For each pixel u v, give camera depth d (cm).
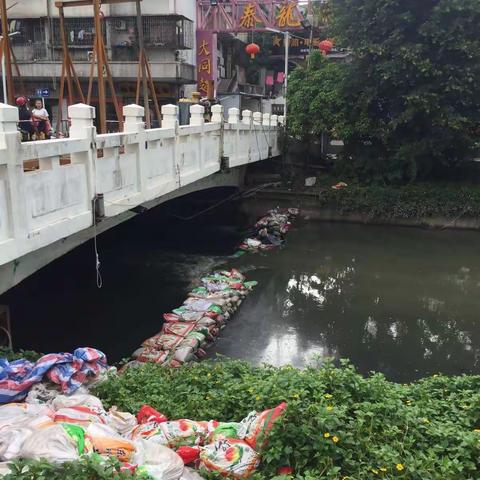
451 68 1847
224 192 2238
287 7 2472
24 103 1194
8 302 1265
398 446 502
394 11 1902
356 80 2052
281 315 1206
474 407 576
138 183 941
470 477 469
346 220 2169
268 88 3866
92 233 865
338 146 2486
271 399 561
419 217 2073
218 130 1444
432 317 1209
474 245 1844
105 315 1190
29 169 689
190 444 492
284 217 2102
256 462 467
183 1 2519
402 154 2050
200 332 1026
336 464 473
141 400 623
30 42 2528
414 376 930
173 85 2545
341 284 1439
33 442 425
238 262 1631
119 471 393
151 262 1619
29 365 631
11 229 594
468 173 2248
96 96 2514
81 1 1149
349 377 607
